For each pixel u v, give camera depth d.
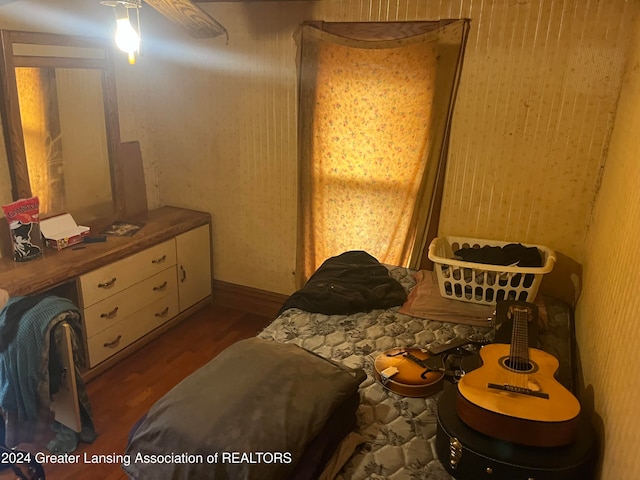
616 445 1.22
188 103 3.21
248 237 3.33
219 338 3.10
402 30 2.54
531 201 2.52
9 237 2.51
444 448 1.41
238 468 1.22
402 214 2.81
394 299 2.36
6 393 1.95
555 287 2.57
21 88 2.45
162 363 2.82
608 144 2.29
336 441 1.45
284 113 2.95
